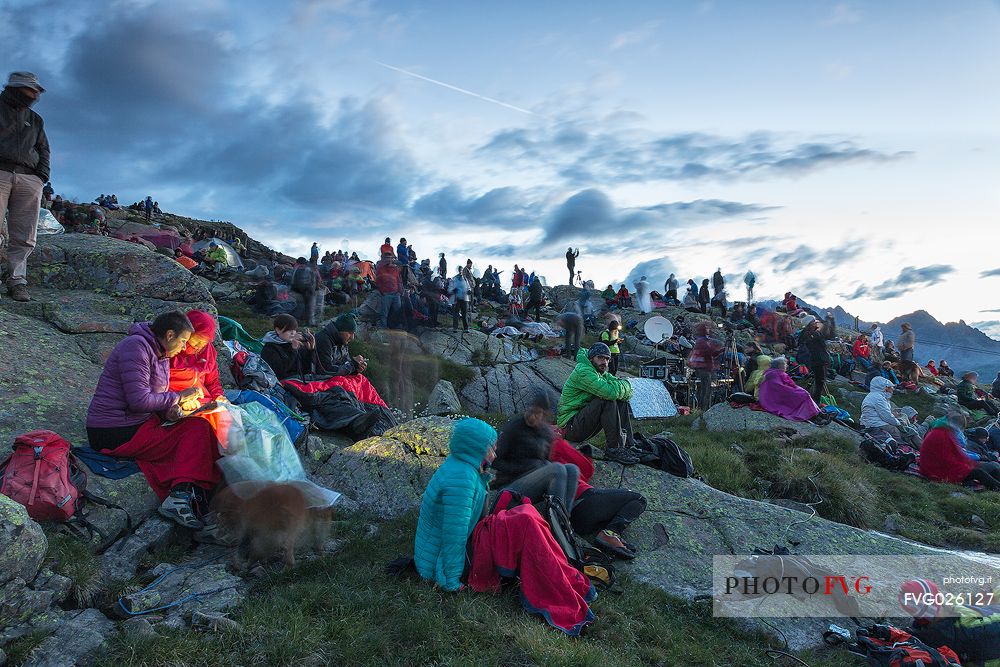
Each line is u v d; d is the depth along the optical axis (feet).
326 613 13.52
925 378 79.25
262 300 57.21
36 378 20.16
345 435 25.90
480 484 16.01
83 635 11.94
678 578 17.98
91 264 26.27
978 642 15.43
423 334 46.98
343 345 30.35
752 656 14.98
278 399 24.97
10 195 23.70
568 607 14.69
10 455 15.23
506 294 96.84
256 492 15.84
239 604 13.75
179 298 27.09
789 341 91.56
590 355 22.77
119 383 17.07
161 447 16.76
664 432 37.99
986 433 39.45
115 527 15.81
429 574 15.26
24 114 23.66
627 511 18.63
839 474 28.89
